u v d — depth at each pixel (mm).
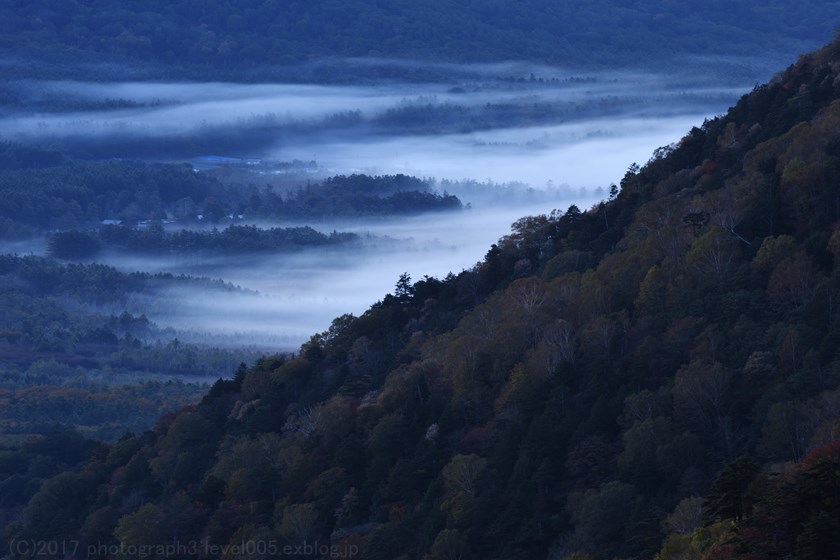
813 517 139625
